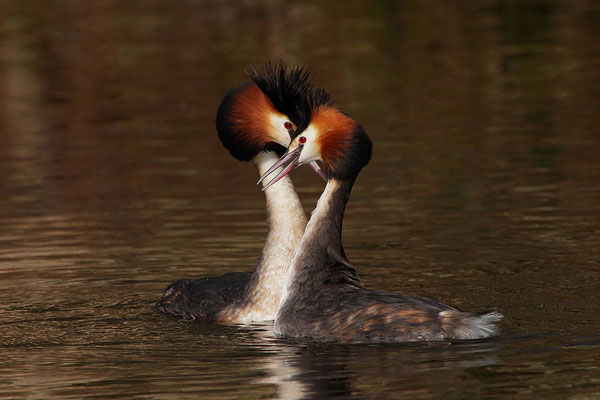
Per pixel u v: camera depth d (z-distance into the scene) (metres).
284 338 10.79
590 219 15.61
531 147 20.91
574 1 38.81
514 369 9.33
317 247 11.41
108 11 39.53
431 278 13.05
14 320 11.84
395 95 26.58
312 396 8.90
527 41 32.84
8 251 15.05
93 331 11.39
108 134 23.94
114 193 18.66
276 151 12.76
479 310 11.45
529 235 14.92
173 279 13.59
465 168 19.39
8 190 19.23
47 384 9.48
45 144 23.20
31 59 32.34
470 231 15.30
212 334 11.22
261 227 16.03
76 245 15.30
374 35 34.47
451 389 8.91
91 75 30.34
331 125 11.49
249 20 37.31
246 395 9.02
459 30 34.94
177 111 25.88
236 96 12.71
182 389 9.23
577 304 11.59
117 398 9.05
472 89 27.00
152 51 32.97
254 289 12.02
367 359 9.76
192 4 40.62
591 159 19.62
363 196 17.77
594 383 8.93
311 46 32.88
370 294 10.90
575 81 27.38
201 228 16.08
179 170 20.42
